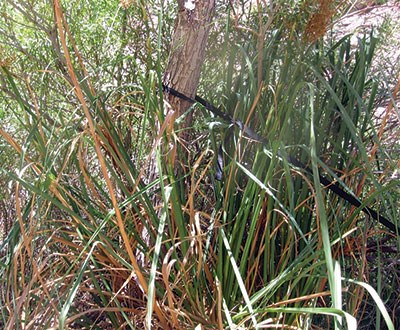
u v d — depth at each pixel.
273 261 1.95
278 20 2.56
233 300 1.92
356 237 2.10
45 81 2.68
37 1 2.63
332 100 2.16
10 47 2.65
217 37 2.77
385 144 2.53
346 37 2.33
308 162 2.02
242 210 1.91
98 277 2.04
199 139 2.30
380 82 2.57
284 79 2.20
